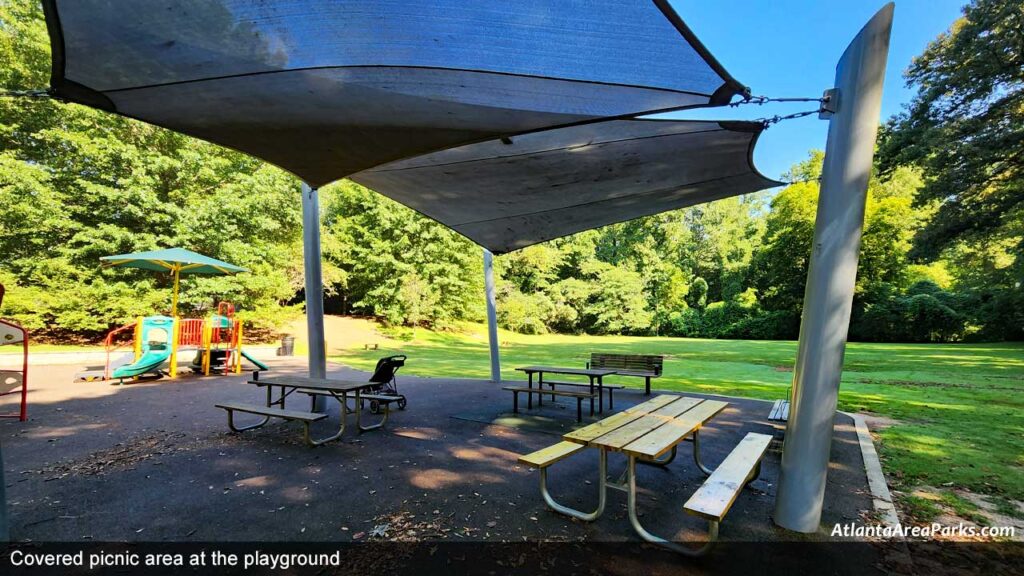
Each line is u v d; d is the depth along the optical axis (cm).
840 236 258
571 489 339
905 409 673
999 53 1435
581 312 3469
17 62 1204
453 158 397
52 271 1260
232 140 330
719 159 390
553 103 263
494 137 314
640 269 3712
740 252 3688
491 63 225
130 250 1352
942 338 2539
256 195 1519
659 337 3512
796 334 3159
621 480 355
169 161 1367
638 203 532
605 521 285
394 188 486
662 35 198
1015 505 319
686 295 3812
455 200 521
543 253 3147
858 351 1873
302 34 205
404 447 445
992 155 1487
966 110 1563
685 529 276
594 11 188
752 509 306
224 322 1002
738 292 3566
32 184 1165
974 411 659
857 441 480
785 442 284
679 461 410
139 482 346
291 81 244
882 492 336
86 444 446
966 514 303
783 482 281
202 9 188
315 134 316
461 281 2600
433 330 2588
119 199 1302
